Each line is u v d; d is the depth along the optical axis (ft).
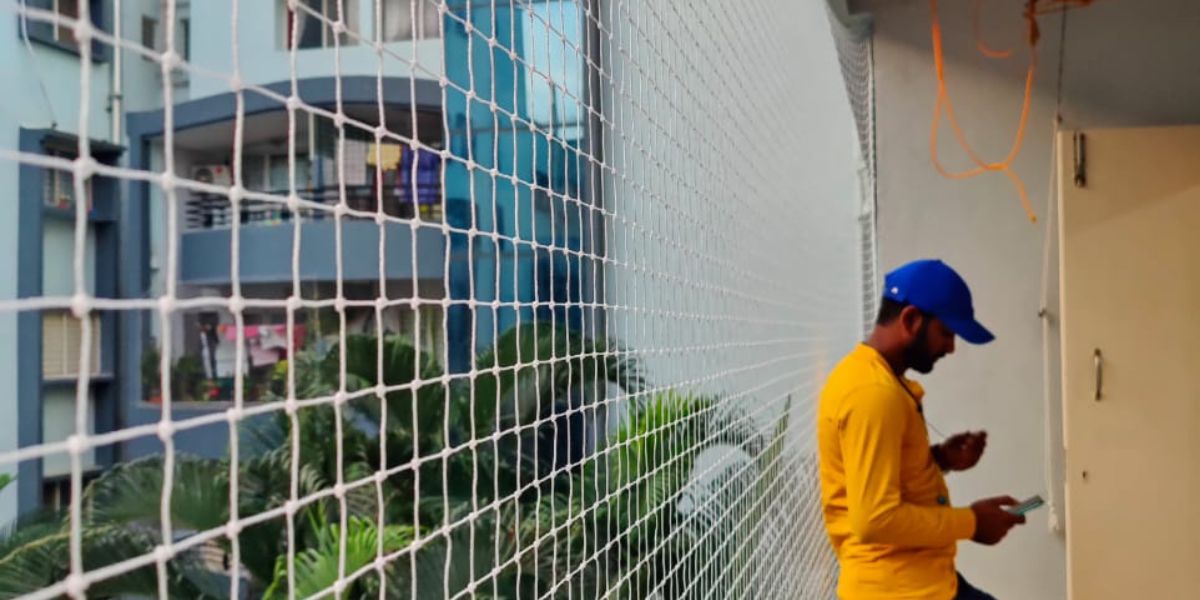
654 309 5.28
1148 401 8.91
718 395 6.48
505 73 5.07
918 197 11.32
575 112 4.46
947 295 6.67
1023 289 11.01
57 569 11.09
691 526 5.75
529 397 5.41
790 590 9.09
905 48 11.34
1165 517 8.82
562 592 5.45
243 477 12.03
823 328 12.29
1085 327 9.08
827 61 11.79
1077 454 9.05
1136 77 10.57
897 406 6.20
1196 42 10.39
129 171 2.02
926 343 6.81
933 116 11.27
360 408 12.24
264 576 11.32
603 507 5.19
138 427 2.02
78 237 1.86
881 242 11.42
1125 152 9.06
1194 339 8.84
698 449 6.00
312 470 11.84
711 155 6.44
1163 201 8.96
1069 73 10.78
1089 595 8.94
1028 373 10.97
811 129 12.08
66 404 20.31
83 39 1.89
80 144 1.88
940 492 6.64
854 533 6.22
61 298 1.83
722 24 6.93
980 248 11.12
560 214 4.83
